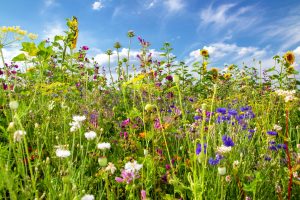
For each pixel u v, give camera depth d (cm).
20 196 200
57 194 212
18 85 536
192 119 503
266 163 299
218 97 738
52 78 591
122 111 530
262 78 857
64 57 619
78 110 478
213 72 791
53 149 289
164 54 770
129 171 226
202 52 795
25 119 358
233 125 356
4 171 179
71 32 613
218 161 246
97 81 689
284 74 686
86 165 283
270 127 409
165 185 281
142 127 423
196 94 791
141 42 520
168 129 339
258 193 262
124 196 270
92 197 179
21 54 381
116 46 696
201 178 216
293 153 322
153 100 491
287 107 271
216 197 237
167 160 329
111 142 359
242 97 686
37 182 253
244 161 293
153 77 509
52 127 342
